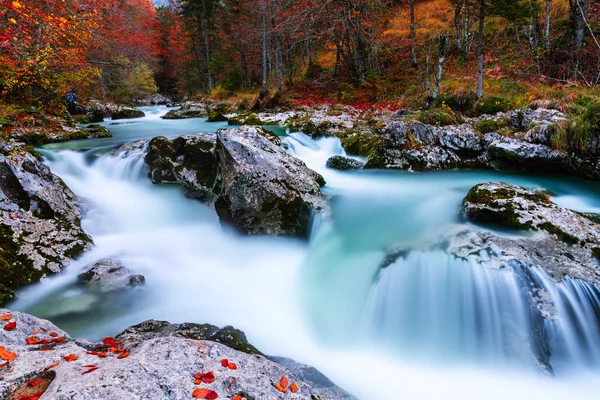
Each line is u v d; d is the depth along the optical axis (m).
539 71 12.89
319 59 27.81
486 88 12.63
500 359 4.08
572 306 4.08
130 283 5.19
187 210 7.73
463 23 19.08
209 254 6.47
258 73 33.03
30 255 5.13
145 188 8.30
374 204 6.91
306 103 20.09
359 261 5.36
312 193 6.78
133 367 2.18
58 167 8.31
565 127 8.07
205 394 2.08
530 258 4.47
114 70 29.16
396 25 23.59
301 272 5.77
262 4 20.75
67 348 2.56
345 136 11.52
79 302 4.81
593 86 10.85
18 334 2.87
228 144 6.69
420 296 4.70
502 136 9.05
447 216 6.11
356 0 18.55
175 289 5.39
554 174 8.37
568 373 3.87
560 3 16.47
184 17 38.00
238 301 5.21
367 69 20.59
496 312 4.29
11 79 11.39
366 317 4.82
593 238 4.71
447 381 3.89
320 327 4.79
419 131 9.53
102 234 6.68
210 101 28.11
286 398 2.32
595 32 13.24
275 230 6.47
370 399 3.58
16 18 10.61
